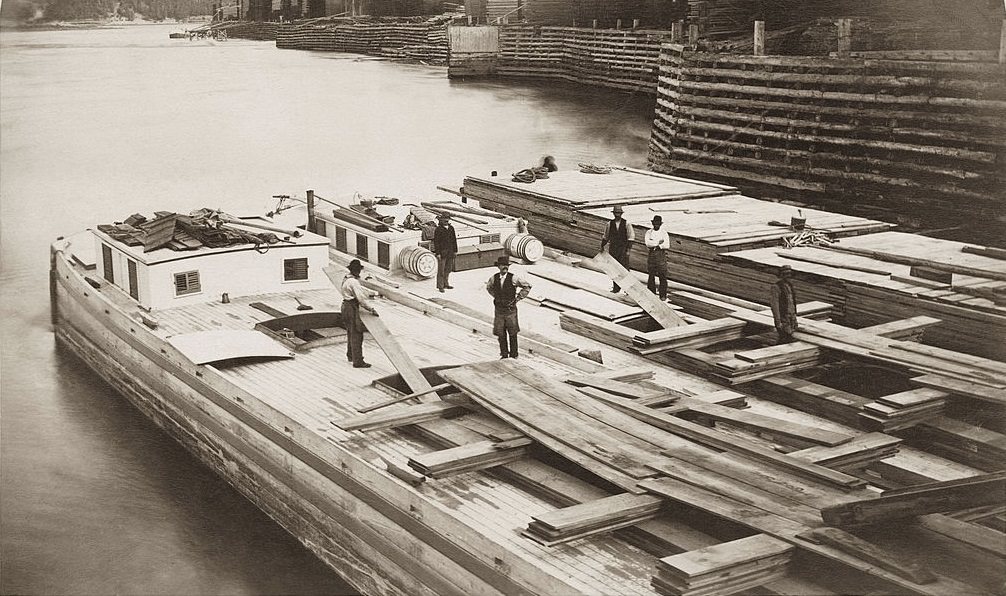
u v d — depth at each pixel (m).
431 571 10.94
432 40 65.81
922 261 16.11
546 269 21.22
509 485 11.29
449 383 13.20
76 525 14.13
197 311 19.05
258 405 14.14
